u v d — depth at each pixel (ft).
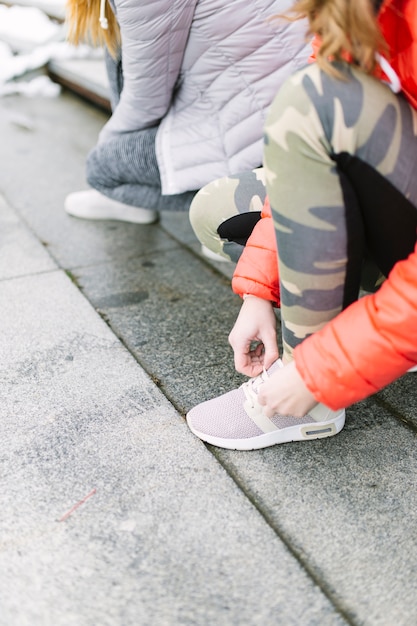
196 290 6.15
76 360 5.04
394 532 3.57
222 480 3.90
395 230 3.13
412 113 2.96
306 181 2.96
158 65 5.37
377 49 2.80
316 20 2.76
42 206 7.90
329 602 3.17
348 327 2.91
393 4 2.85
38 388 4.72
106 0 5.73
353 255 3.19
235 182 4.65
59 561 3.37
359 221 3.12
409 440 4.26
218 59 5.24
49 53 12.60
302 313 3.38
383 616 3.11
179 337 5.42
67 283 6.17
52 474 3.94
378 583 3.28
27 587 3.23
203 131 5.68
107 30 5.89
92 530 3.56
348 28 2.67
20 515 3.64
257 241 3.92
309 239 3.10
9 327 5.44
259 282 3.89
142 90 5.63
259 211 4.58
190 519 3.63
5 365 4.97
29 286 6.09
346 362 2.89
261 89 5.26
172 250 6.95
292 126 2.86
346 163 2.91
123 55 5.49
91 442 4.20
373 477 3.95
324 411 4.10
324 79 2.79
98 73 11.46
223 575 3.31
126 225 7.52
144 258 6.75
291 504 3.76
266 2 4.87
